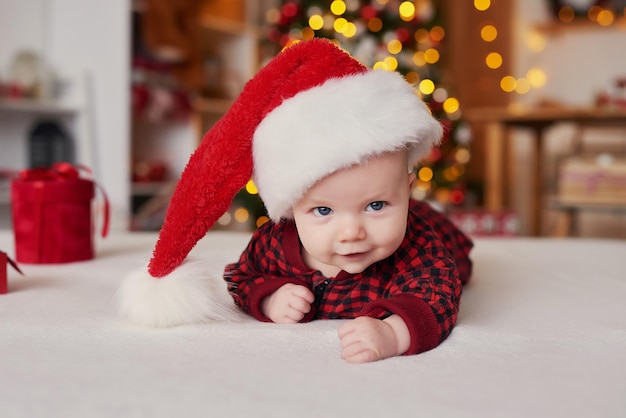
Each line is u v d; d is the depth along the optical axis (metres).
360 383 0.50
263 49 3.41
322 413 0.44
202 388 0.49
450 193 3.24
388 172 0.62
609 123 3.23
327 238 0.63
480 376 0.53
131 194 2.67
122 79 2.46
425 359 0.58
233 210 2.99
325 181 0.61
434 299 0.64
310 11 3.11
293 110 0.62
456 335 0.65
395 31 3.12
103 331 0.67
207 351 0.60
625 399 0.48
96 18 2.49
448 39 4.13
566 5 3.85
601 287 0.94
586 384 0.51
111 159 2.49
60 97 2.51
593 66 3.87
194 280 0.70
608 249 1.33
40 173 1.14
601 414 0.45
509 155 4.01
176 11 2.73
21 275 1.00
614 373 0.54
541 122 3.15
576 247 1.36
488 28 4.05
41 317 0.73
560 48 3.93
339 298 0.73
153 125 2.96
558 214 3.89
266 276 0.76
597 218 3.87
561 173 3.01
